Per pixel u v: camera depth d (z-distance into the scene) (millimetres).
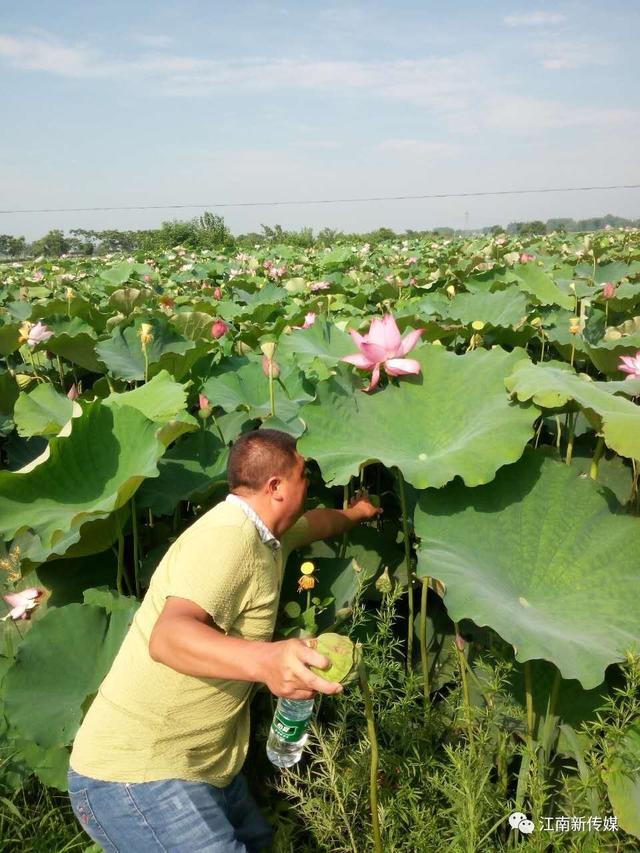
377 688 2566
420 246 20844
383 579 2672
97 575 3473
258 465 2023
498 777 2521
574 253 13125
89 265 18719
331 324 4711
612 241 16641
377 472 3861
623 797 2203
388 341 3045
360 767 2361
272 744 2100
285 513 2094
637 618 2381
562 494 2689
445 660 3057
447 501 2779
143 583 3207
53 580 3428
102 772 1993
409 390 3129
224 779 2139
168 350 4973
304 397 4098
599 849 2098
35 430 3787
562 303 6316
